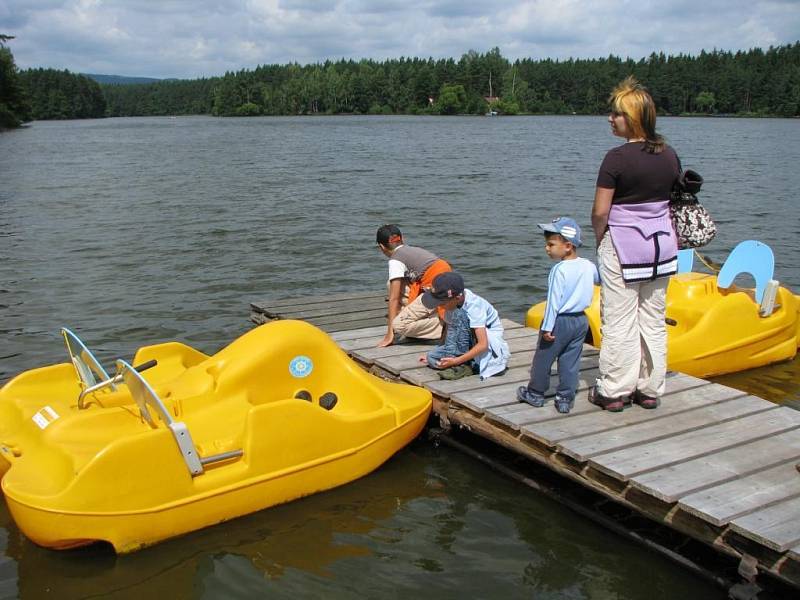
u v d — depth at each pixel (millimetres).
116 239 16312
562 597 4609
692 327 8391
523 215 19875
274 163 37844
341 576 4789
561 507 5621
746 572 4340
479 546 5121
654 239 5477
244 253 14953
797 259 14203
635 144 5355
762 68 145625
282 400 5512
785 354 8820
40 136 71750
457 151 46844
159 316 10711
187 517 5082
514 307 11398
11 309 10984
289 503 5582
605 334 5844
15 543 5145
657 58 154750
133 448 4797
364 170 33562
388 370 7180
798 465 5012
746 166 33812
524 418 5824
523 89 158750
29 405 5793
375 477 6039
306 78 171750
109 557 4945
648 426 5695
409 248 7992
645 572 4852
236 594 4609
